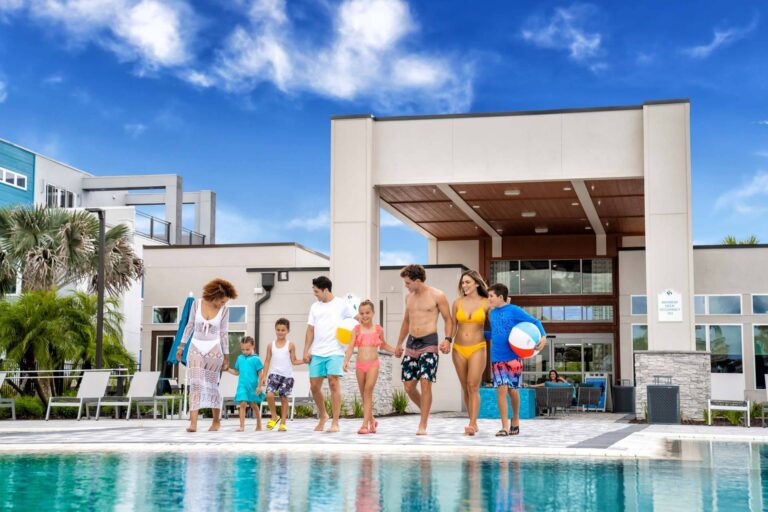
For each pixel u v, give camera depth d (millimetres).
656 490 4648
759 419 15148
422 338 9234
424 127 18156
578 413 20672
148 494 4465
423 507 4035
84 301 19031
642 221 22875
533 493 4527
